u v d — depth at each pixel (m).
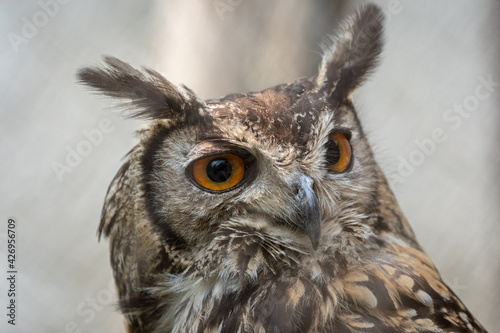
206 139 2.06
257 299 2.06
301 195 2.05
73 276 2.37
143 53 2.23
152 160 2.07
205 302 2.07
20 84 2.31
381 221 2.09
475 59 2.85
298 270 2.06
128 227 2.08
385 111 2.78
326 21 2.19
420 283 2.07
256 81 2.19
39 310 2.33
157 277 2.08
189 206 2.06
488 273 2.82
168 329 2.09
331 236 2.07
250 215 2.06
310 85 2.08
